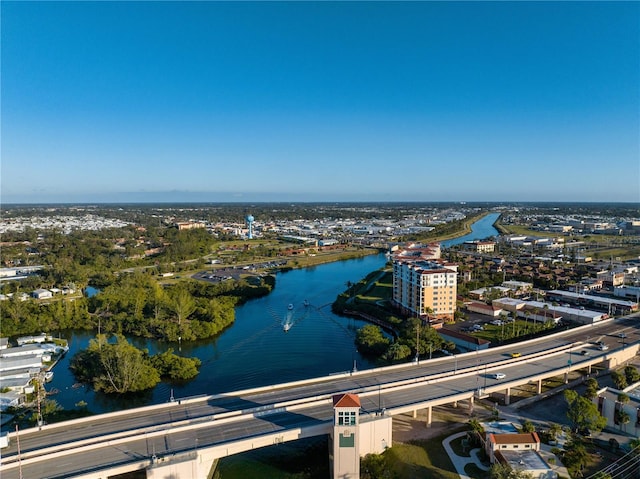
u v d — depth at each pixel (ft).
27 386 517.96
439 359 539.70
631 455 375.45
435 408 466.29
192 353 652.89
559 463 360.69
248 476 369.09
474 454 383.86
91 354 566.36
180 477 326.03
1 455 333.42
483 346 634.02
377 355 634.02
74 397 509.76
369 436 380.78
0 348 650.43
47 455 333.01
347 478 350.64
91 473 311.27
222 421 387.14
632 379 495.41
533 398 485.97
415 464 369.91
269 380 551.18
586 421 402.11
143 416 400.47
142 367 533.96
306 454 402.93
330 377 482.28
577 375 549.13
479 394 444.96
